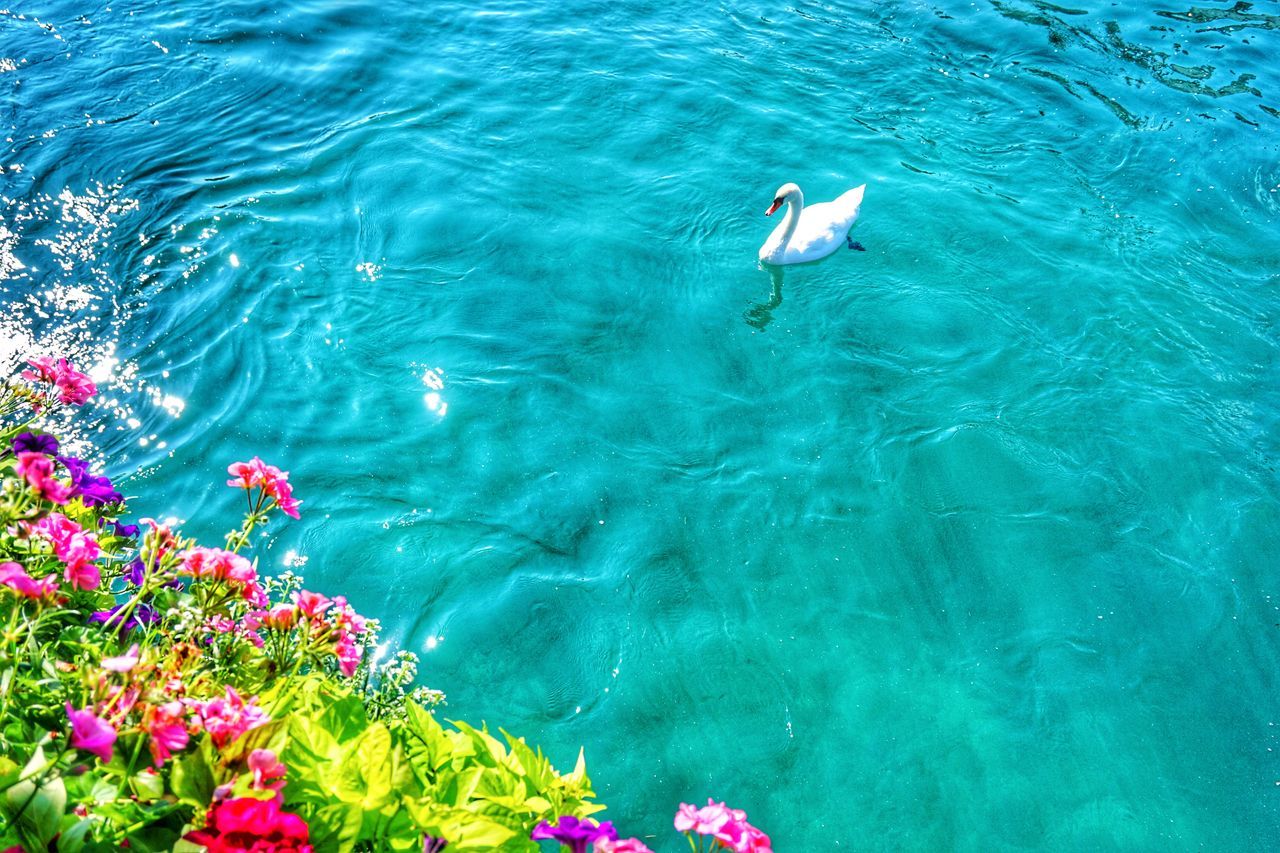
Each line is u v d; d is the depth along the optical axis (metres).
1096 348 9.64
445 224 10.41
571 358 9.16
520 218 10.59
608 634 7.05
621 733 6.48
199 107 11.59
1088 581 7.66
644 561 7.58
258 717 2.93
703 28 14.05
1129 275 10.46
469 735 3.59
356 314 9.30
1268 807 6.35
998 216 11.16
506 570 7.38
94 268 9.39
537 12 14.09
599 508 7.92
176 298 9.22
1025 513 8.12
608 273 10.08
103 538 4.30
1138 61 13.83
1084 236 10.95
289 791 3.04
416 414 8.48
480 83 12.52
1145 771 6.50
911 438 8.69
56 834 2.71
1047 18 14.65
